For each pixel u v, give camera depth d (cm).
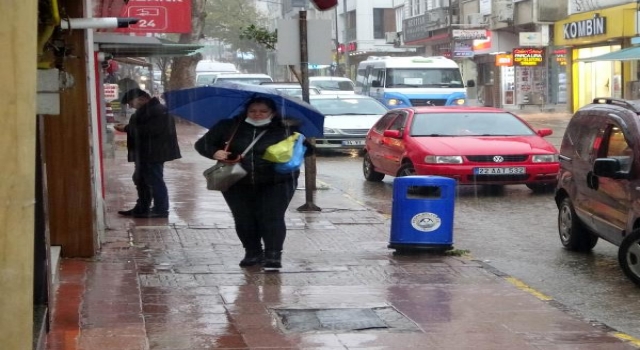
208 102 998
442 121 1797
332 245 1166
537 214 1486
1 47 339
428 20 5934
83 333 690
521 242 1231
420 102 3362
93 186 1002
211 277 935
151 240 1148
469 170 1659
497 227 1366
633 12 4116
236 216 979
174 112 1016
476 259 1083
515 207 1568
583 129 1116
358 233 1264
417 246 1091
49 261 683
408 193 1112
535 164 1673
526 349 683
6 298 352
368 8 6141
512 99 5625
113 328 708
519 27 5353
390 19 6397
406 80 3394
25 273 354
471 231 1332
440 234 1095
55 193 981
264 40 1984
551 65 5444
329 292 875
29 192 352
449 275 971
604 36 4297
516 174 1672
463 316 785
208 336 707
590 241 1138
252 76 3459
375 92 3472
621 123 1002
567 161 1149
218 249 1098
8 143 344
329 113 2472
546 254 1138
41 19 530
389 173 1839
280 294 862
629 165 958
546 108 5178
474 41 5550
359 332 727
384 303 830
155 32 1658
